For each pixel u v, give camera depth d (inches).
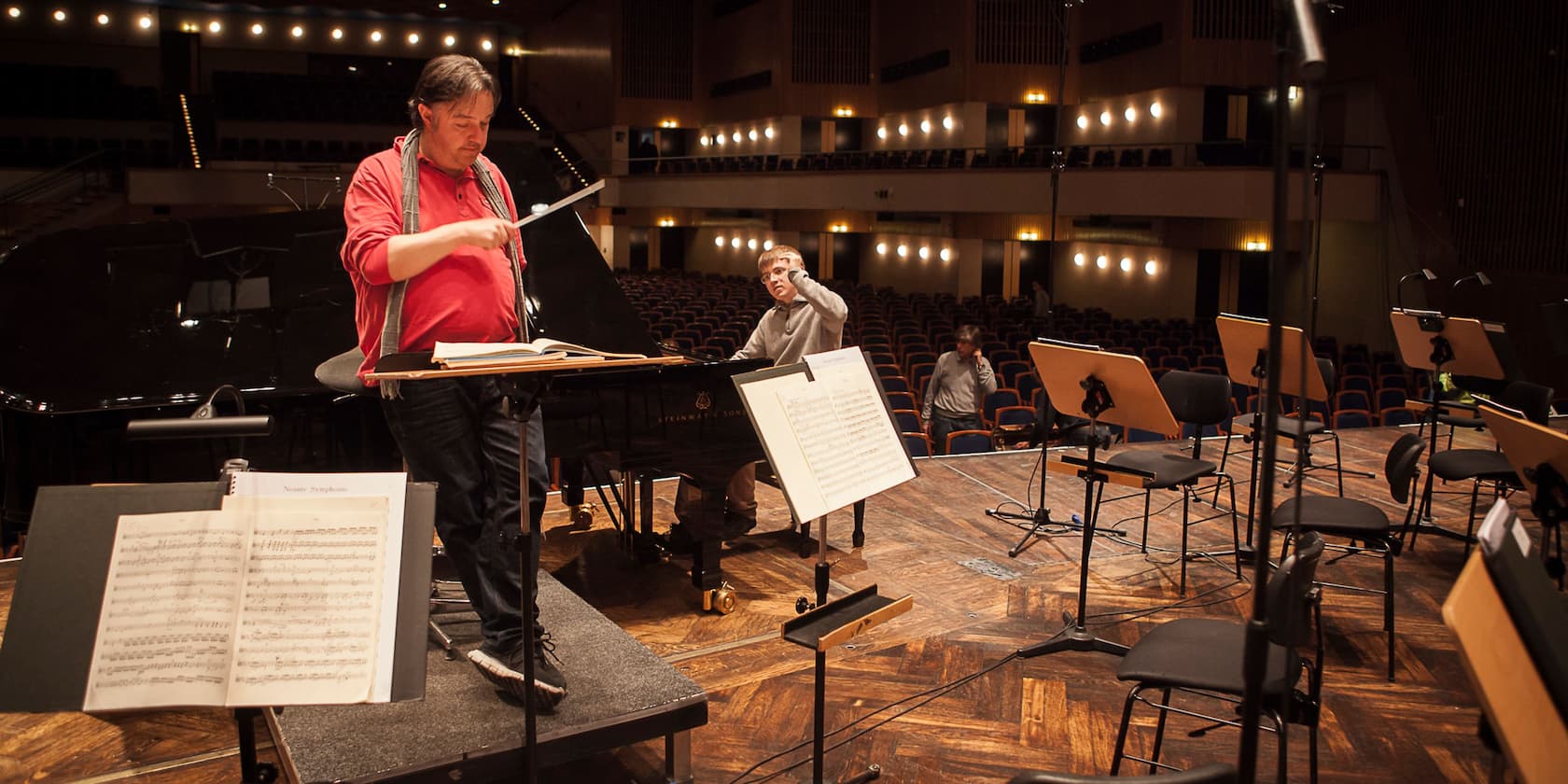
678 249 1284.4
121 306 209.6
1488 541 72.2
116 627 83.7
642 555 194.4
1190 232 687.7
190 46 1075.3
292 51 1169.4
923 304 796.0
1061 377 175.0
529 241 170.9
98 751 127.3
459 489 114.0
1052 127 904.9
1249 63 737.6
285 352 209.2
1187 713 124.4
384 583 86.4
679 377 169.8
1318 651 120.4
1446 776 130.4
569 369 97.6
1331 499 171.6
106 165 891.4
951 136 902.4
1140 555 209.0
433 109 106.6
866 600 126.6
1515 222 516.7
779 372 124.2
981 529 223.6
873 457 130.0
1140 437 327.3
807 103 1027.3
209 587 85.0
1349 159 653.3
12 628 83.5
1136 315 780.0
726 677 153.9
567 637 137.6
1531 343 493.4
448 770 108.4
